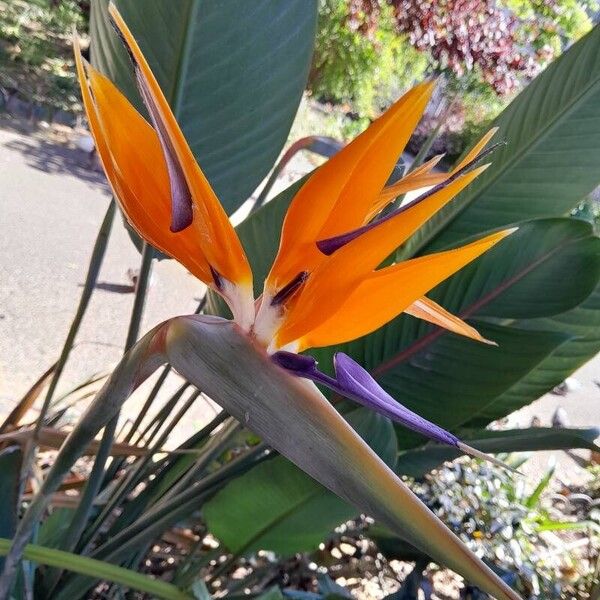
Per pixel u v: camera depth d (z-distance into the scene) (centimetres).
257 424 29
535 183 58
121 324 120
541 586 93
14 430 68
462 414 56
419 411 57
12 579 40
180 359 29
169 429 61
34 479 67
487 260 52
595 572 97
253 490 53
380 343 55
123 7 42
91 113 25
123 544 55
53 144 179
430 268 26
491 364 54
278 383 29
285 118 49
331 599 66
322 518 55
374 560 96
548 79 57
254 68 45
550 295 53
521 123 58
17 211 140
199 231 27
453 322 32
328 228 28
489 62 215
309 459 29
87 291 48
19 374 99
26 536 37
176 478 66
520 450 60
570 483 134
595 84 54
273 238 54
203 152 48
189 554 69
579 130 55
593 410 161
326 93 260
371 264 26
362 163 26
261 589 85
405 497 28
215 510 56
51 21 223
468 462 103
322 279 27
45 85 195
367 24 229
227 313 52
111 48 44
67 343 50
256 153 49
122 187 26
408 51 243
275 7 43
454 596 96
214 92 45
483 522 95
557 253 51
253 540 58
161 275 142
